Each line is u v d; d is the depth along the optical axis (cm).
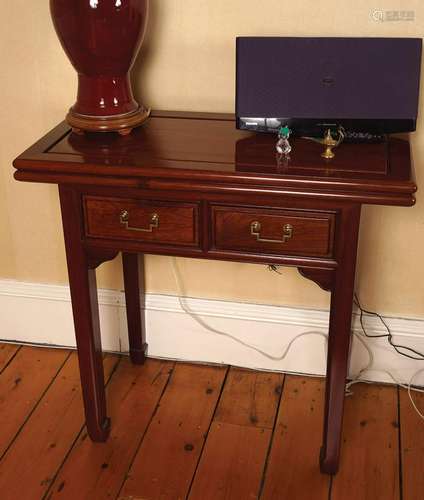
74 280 199
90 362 210
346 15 201
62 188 186
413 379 242
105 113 194
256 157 181
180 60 214
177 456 218
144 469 213
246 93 189
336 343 191
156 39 213
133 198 183
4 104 232
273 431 226
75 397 241
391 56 183
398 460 215
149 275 246
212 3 206
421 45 182
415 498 203
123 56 188
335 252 179
